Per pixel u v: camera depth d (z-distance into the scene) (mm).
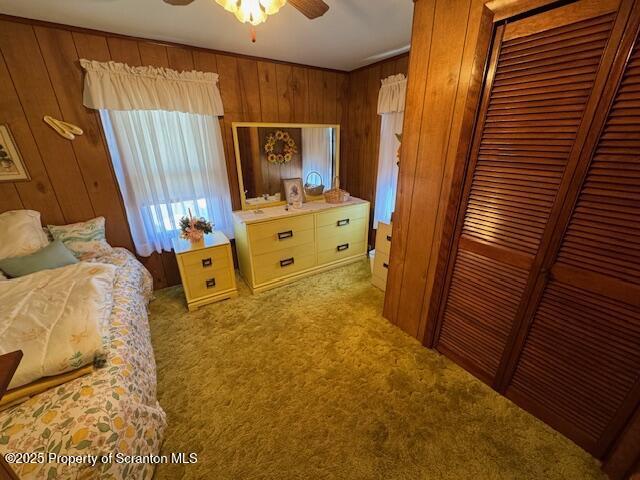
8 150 1786
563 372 1223
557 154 1069
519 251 1259
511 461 1179
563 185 1067
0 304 1260
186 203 2484
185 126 2312
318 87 2895
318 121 3008
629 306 1006
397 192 1760
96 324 1175
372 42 2146
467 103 1277
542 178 1125
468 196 1397
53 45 1762
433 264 1645
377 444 1255
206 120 2373
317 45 2207
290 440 1278
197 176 2479
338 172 3248
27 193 1896
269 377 1622
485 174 1310
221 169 2553
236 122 2506
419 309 1816
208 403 1465
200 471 1164
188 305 2238
